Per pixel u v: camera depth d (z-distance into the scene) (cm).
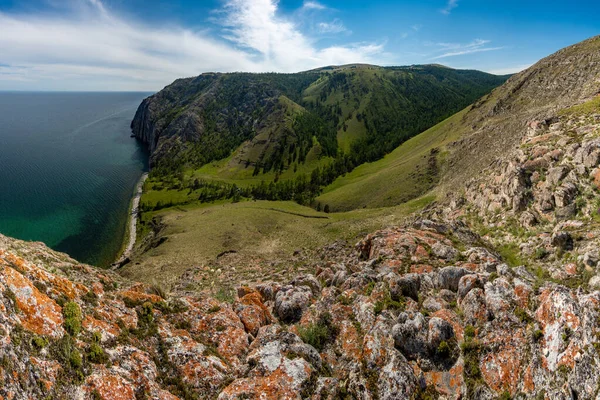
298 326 1480
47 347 824
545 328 1054
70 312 953
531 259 2652
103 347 969
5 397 665
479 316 1300
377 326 1300
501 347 1108
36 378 745
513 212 3572
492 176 4800
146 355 1040
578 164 3153
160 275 6125
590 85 7988
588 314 957
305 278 2089
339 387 1073
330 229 8731
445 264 2091
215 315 1378
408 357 1183
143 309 1223
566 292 1095
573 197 2977
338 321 1457
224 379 1080
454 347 1194
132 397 885
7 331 760
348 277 1966
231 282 3738
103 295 1196
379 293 1578
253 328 1442
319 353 1305
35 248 1836
